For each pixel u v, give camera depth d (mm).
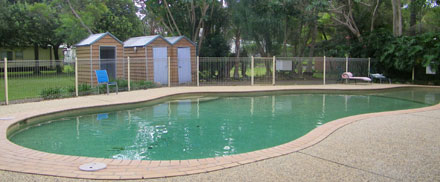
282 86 16312
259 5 19141
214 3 20688
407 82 19219
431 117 7848
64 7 24719
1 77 15656
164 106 10953
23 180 3748
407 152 4867
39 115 8133
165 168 4184
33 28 25438
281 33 20328
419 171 4043
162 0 20938
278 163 4367
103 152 5652
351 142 5461
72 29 22953
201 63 19203
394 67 19672
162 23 23375
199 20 21391
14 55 28641
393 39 19312
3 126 6660
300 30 20969
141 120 8555
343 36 24625
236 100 12586
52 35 26391
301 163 4367
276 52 20797
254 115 9336
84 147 5980
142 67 16516
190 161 4480
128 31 27547
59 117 8773
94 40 14734
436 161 4434
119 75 15883
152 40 16531
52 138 6652
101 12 24812
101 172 4023
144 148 5910
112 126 7801
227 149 5863
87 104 9836
